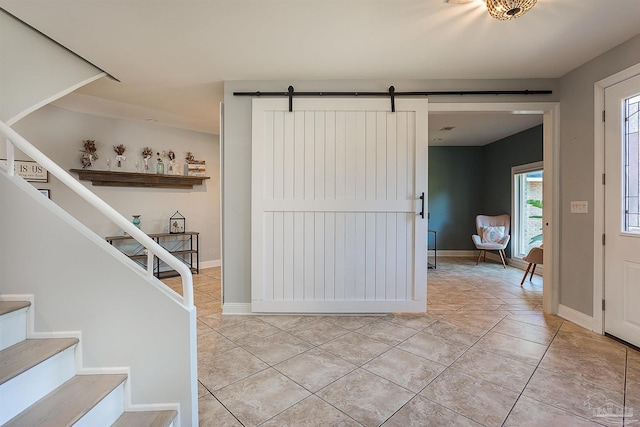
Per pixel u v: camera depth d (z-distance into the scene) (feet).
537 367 6.41
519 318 9.32
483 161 20.86
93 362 4.63
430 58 8.11
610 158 7.76
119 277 4.59
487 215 20.42
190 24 6.60
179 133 16.15
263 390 5.68
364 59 8.18
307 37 7.11
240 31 6.86
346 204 9.30
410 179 9.34
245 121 9.55
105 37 7.14
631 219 7.37
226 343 7.65
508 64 8.45
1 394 3.63
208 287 13.28
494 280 14.26
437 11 6.14
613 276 7.73
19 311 4.53
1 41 6.64
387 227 9.37
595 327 8.18
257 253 9.31
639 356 6.85
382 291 9.41
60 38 7.21
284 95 9.43
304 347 7.43
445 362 6.66
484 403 5.25
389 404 5.24
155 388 4.63
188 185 16.37
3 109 6.72
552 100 9.38
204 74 9.13
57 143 12.46
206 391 5.65
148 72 9.00
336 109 9.26
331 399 5.40
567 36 7.04
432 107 9.46
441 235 20.99
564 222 9.19
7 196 4.62
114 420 4.39
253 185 9.27
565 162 9.12
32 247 4.61
